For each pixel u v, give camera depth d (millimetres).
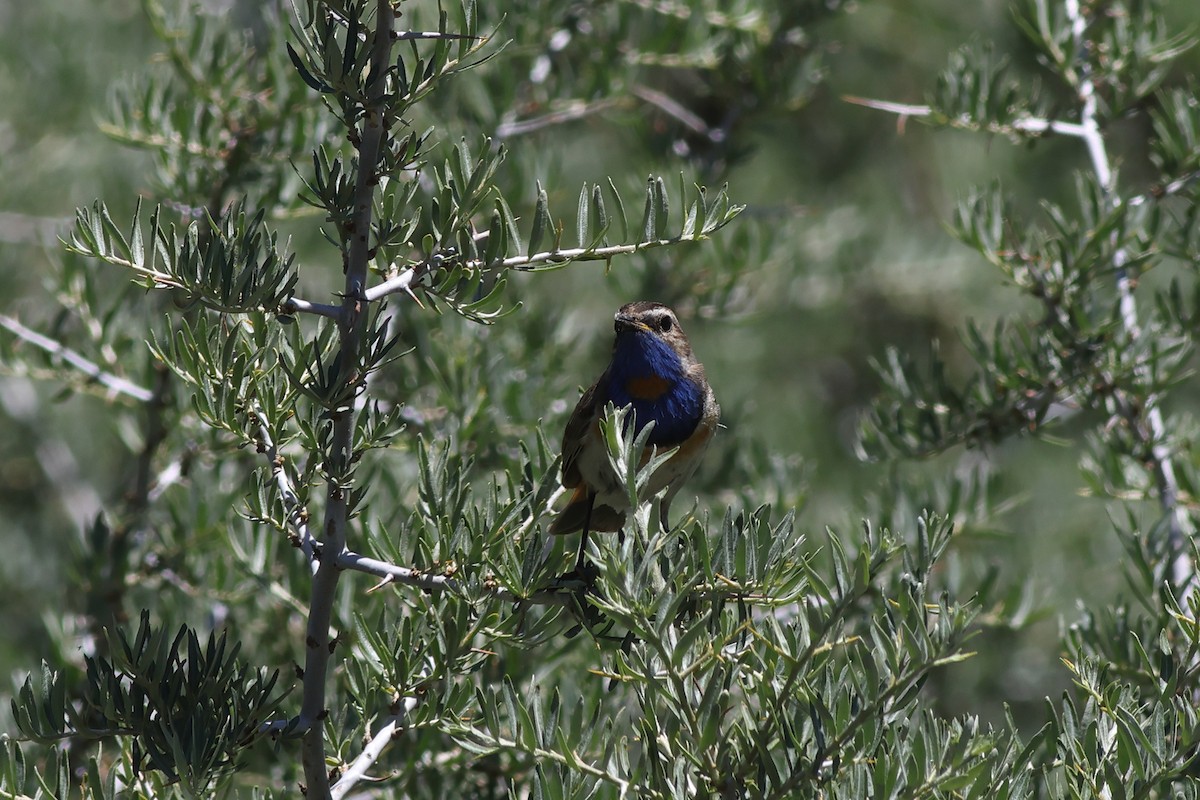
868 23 22609
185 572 10773
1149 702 6648
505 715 7441
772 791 5754
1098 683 6957
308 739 6082
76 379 11109
